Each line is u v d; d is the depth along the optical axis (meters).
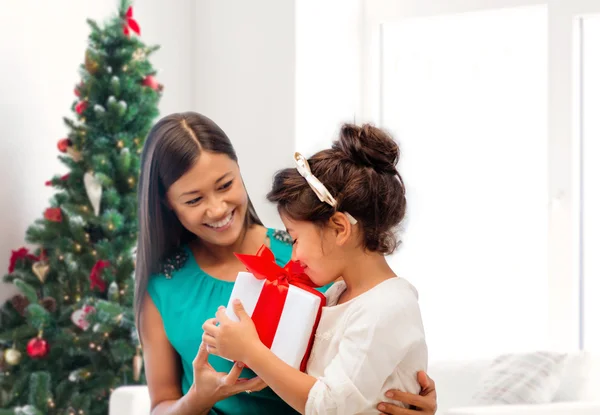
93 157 3.44
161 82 4.27
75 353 3.36
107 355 3.40
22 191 3.78
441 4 4.01
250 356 1.71
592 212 3.73
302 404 1.66
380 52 4.23
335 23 4.15
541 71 3.82
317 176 1.78
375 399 1.67
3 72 3.71
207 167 1.95
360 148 1.78
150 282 2.12
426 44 4.11
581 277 3.75
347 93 4.21
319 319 1.78
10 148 3.73
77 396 3.34
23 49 3.79
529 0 3.79
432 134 4.07
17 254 3.57
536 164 3.84
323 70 4.11
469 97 3.99
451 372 3.02
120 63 3.52
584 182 3.74
